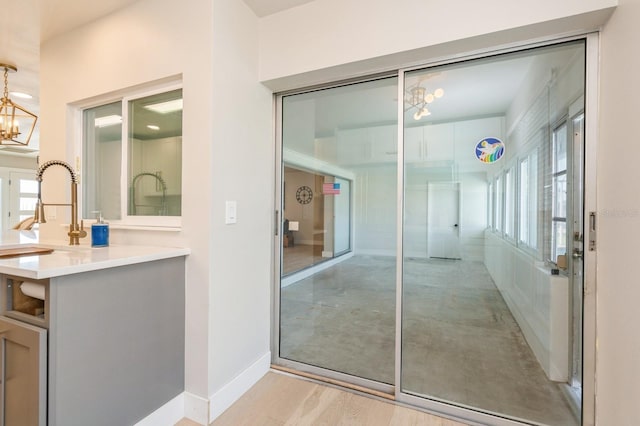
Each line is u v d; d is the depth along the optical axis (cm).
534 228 173
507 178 177
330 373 217
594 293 154
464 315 188
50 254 159
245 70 200
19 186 741
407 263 199
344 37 190
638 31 120
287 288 244
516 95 173
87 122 242
